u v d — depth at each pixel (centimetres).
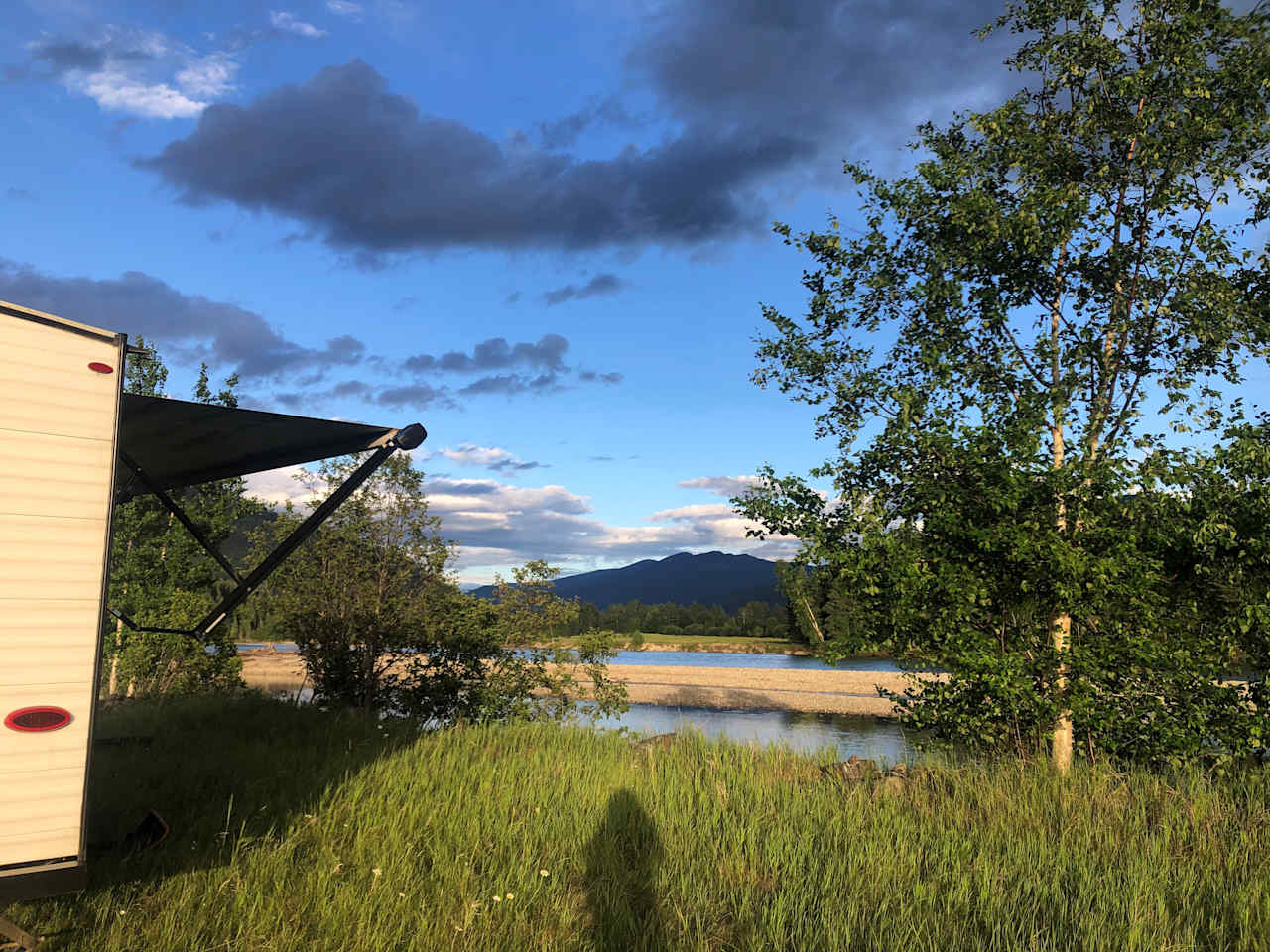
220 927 439
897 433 871
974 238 906
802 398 966
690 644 7225
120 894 476
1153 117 858
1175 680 820
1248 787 733
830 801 709
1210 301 825
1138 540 857
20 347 404
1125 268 896
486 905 478
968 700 867
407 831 609
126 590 1611
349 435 662
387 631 1306
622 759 903
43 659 396
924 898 498
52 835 391
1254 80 827
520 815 671
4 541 391
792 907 482
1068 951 431
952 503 876
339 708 1232
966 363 916
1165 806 671
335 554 1330
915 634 877
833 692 2972
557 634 1402
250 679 2406
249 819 617
